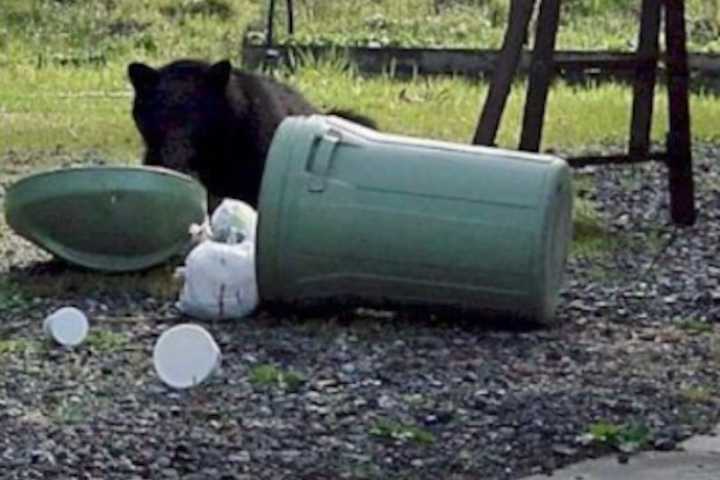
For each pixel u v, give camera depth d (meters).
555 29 14.71
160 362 9.85
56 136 21.94
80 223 12.53
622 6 36.50
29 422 9.01
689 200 15.46
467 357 10.53
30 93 27.52
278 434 8.88
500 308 11.11
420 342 10.90
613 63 15.39
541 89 14.70
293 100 15.09
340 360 10.41
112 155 20.27
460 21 35.56
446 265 10.98
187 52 33.31
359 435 8.87
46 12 35.84
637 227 15.39
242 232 12.03
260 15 36.00
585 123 23.11
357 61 31.14
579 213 15.50
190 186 12.52
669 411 9.38
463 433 8.93
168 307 11.86
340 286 11.20
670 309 12.08
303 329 11.20
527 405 9.42
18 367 10.16
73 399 9.46
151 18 35.72
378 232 11.03
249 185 14.45
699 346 10.94
